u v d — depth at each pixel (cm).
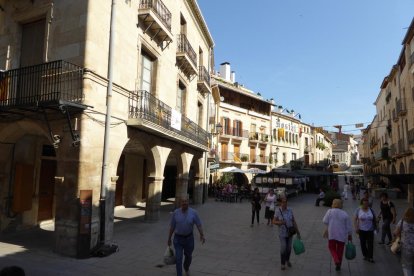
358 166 6388
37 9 979
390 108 3081
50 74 912
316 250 931
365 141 6056
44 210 1214
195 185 2102
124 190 1853
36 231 1112
